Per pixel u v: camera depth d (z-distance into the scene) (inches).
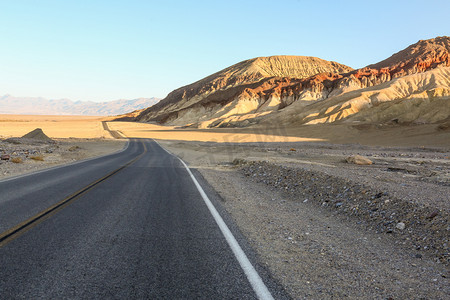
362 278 135.7
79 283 118.0
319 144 2283.5
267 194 361.4
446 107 3949.3
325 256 161.3
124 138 3287.4
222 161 866.8
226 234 189.0
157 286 117.0
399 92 5757.9
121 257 146.1
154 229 195.8
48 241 166.6
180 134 4067.4
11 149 983.6
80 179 428.1
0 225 195.3
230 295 112.0
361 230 224.7
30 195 300.8
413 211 233.9
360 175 416.8
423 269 152.6
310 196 339.3
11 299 104.8
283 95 7440.9
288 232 203.3
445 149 1679.4
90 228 193.8
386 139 2640.3
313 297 114.4
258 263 144.9
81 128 5511.8
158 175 508.1
